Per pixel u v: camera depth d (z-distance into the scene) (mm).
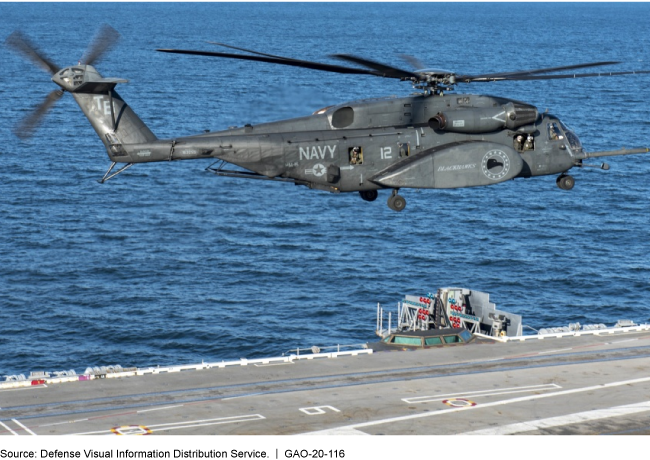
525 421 108500
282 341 180250
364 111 113750
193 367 127375
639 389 121062
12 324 185125
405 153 113750
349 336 184250
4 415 107500
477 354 137625
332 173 112438
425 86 115938
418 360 134000
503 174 114125
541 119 120250
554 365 131750
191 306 198375
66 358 169625
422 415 109688
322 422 106500
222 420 106562
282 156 111625
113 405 111438
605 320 196625
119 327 185125
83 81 108562
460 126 113000
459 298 165125
